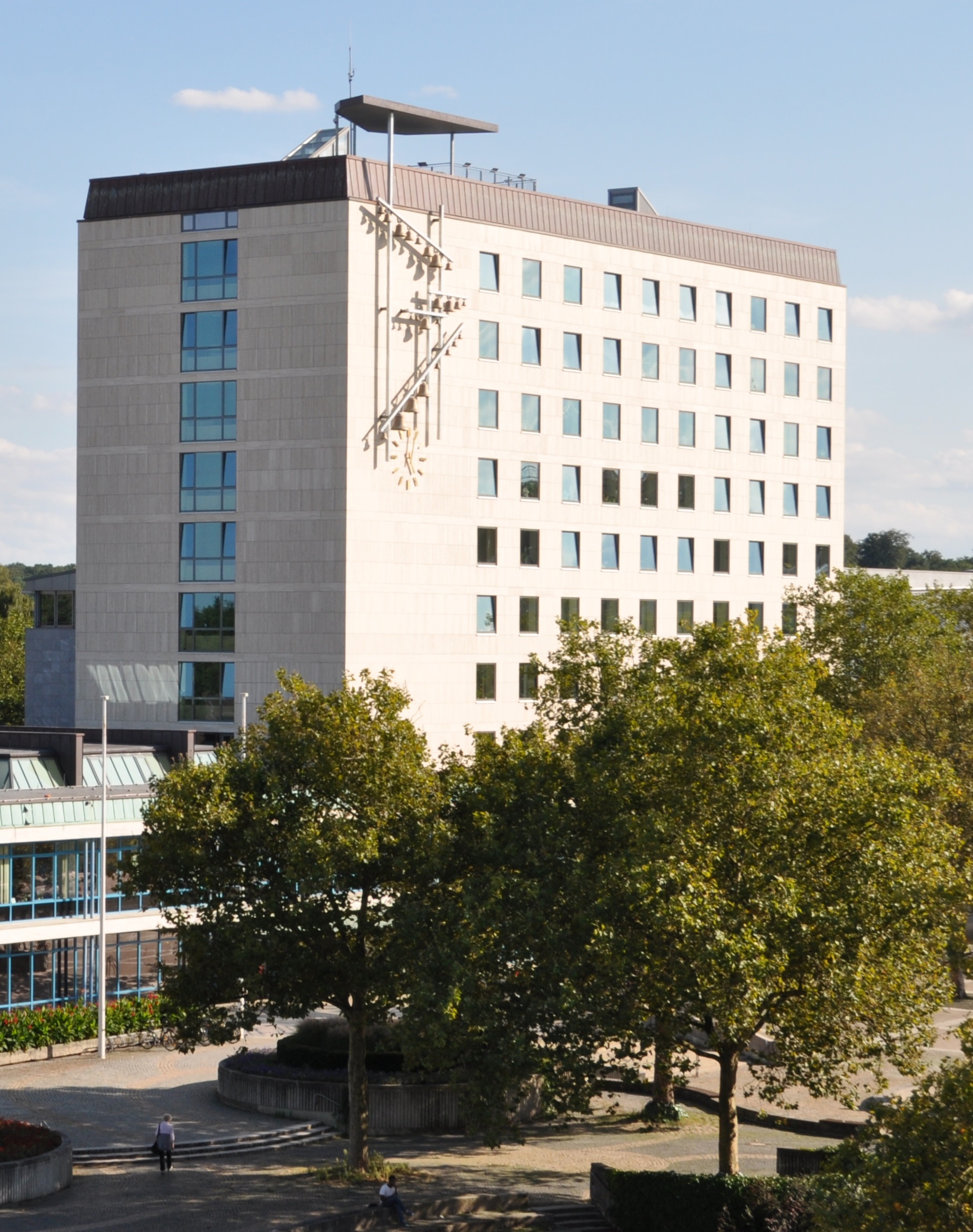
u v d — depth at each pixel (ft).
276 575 289.53
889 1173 106.83
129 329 298.76
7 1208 155.02
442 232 299.17
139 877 163.53
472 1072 153.17
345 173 283.38
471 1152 180.75
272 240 288.10
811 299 370.12
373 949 163.12
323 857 153.69
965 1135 105.09
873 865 144.97
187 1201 157.38
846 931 143.84
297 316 286.87
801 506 369.50
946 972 151.02
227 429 292.61
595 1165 163.22
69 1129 184.34
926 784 158.92
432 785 163.43
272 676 290.15
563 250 319.27
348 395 283.79
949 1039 225.56
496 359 308.19
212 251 293.02
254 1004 165.17
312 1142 186.09
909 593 293.23
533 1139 185.98
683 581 344.08
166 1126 170.81
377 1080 191.52
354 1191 161.58
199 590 295.48
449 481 301.02
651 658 178.91
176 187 295.07
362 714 164.04
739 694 154.61
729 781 150.00
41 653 335.67
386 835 158.81
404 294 292.20
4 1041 218.59
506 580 310.86
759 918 144.56
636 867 143.64
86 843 231.71
